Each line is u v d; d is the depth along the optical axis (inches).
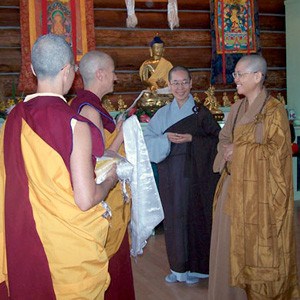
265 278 85.8
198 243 115.4
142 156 77.2
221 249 91.6
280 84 232.8
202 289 113.7
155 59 186.5
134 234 80.2
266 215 85.3
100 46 202.2
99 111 71.7
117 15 202.8
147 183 77.7
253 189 85.8
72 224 54.2
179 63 214.8
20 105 55.0
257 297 87.4
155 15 208.4
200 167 112.3
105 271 58.1
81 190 53.1
